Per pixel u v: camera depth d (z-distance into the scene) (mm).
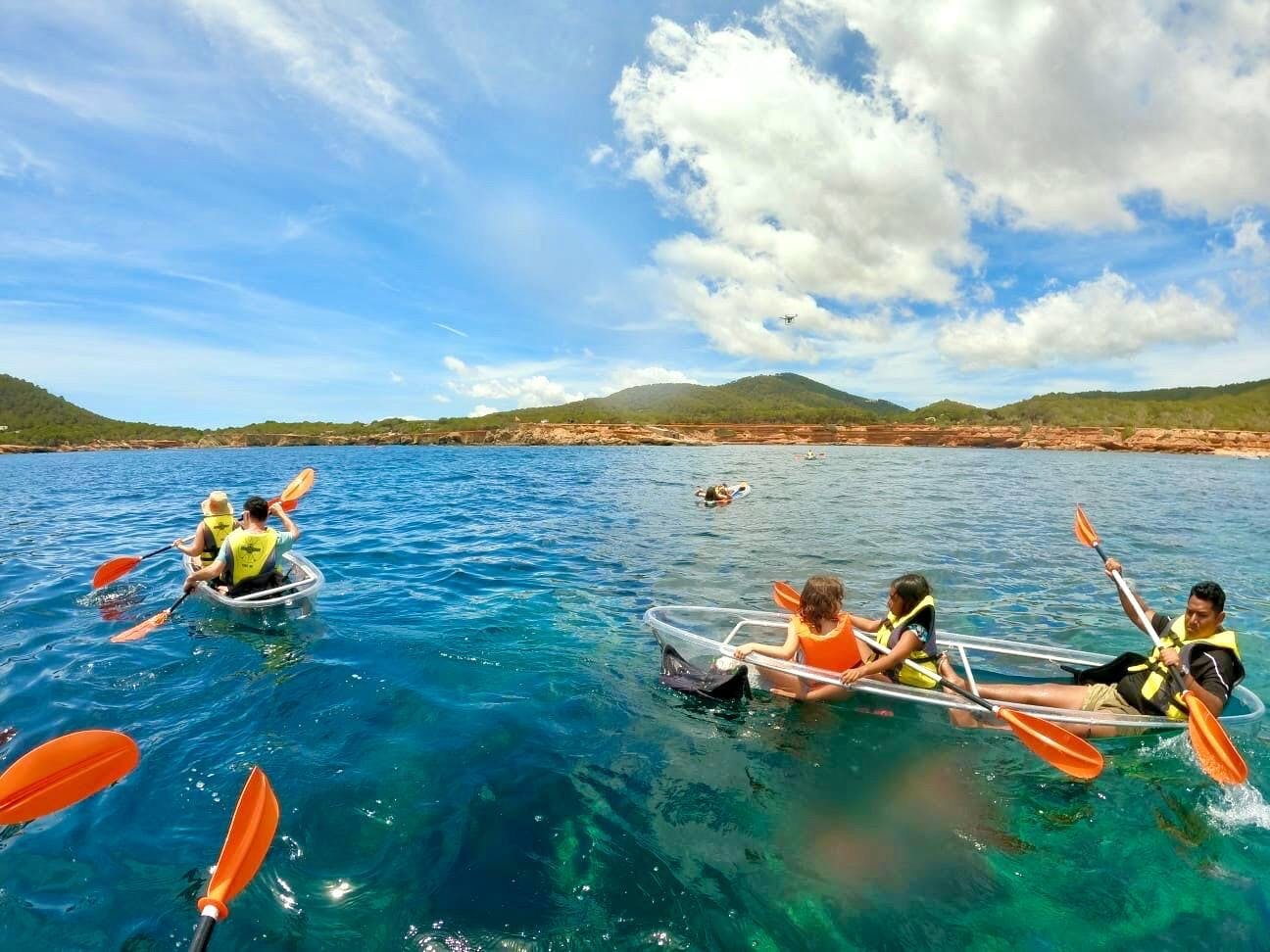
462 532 12945
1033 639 6766
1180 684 4574
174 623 6715
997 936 2762
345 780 3822
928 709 4734
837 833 3434
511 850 3244
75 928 2770
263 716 4641
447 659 5734
